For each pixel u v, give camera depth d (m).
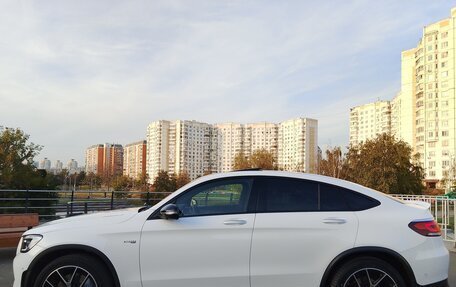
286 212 4.66
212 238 4.54
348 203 4.74
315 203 4.73
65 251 4.62
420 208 4.86
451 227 11.16
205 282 4.50
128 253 4.52
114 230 4.59
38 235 4.65
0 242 8.27
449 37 91.31
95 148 144.12
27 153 26.17
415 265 4.48
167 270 4.52
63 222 4.85
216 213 4.68
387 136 42.62
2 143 25.06
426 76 94.81
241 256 4.52
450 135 90.88
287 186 4.83
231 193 4.81
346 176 44.69
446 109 91.69
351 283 4.52
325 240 4.52
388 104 107.69
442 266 4.57
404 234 4.55
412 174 43.34
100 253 4.51
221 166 103.38
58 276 4.55
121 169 138.75
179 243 4.54
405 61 101.44
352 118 115.50
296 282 4.50
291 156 93.00
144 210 4.96
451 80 90.88
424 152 94.75
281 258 4.52
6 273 7.20
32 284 4.62
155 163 102.44
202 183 4.86
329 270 4.48
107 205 19.06
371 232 4.54
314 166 69.94
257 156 66.38
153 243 4.54
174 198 4.79
